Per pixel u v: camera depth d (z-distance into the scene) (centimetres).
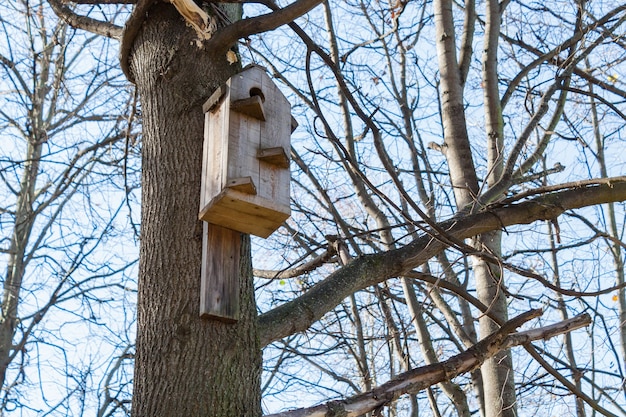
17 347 1209
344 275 549
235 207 459
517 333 582
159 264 466
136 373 445
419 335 855
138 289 472
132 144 836
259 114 486
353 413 500
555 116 822
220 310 450
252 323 467
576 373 701
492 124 849
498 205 604
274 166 484
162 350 440
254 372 452
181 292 455
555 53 866
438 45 891
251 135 483
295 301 525
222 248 470
